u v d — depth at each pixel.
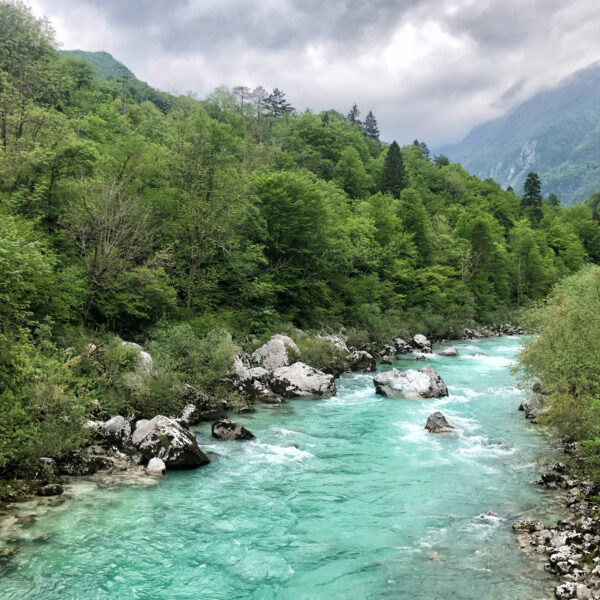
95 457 14.05
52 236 24.89
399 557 9.89
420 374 26.72
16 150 26.42
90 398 16.23
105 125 57.81
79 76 70.75
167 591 8.55
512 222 121.94
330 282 45.78
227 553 9.95
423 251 69.62
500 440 18.23
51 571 8.91
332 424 20.38
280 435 18.61
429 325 55.28
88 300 23.59
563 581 8.84
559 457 16.19
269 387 25.38
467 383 29.97
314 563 9.66
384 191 103.06
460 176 140.38
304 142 116.88
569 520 10.88
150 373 19.59
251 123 108.50
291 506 12.37
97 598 8.23
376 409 22.97
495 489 13.59
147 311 27.48
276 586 8.84
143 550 9.88
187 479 13.95
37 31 35.56
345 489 13.55
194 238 31.45
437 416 20.14
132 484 13.19
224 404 21.52
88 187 25.80
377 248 56.91
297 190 40.72
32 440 12.81
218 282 35.53
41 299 19.83
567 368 15.85
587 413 13.87
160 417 15.93
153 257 28.12
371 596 8.52
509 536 10.77
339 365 32.34
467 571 9.32
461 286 67.50
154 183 35.28
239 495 12.98
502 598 8.40
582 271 27.47
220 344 24.34
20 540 9.88
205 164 36.69
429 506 12.46
